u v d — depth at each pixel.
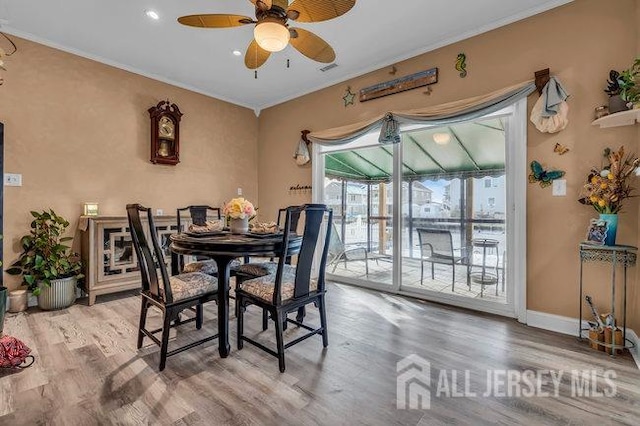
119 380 1.81
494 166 3.09
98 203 3.55
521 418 1.51
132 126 3.83
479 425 1.47
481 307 3.04
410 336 2.45
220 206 4.71
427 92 3.30
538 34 2.64
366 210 4.03
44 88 3.19
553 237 2.57
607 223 2.20
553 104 2.47
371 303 3.29
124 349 2.20
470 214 3.26
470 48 3.02
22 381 1.79
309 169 4.51
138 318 2.80
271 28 1.98
